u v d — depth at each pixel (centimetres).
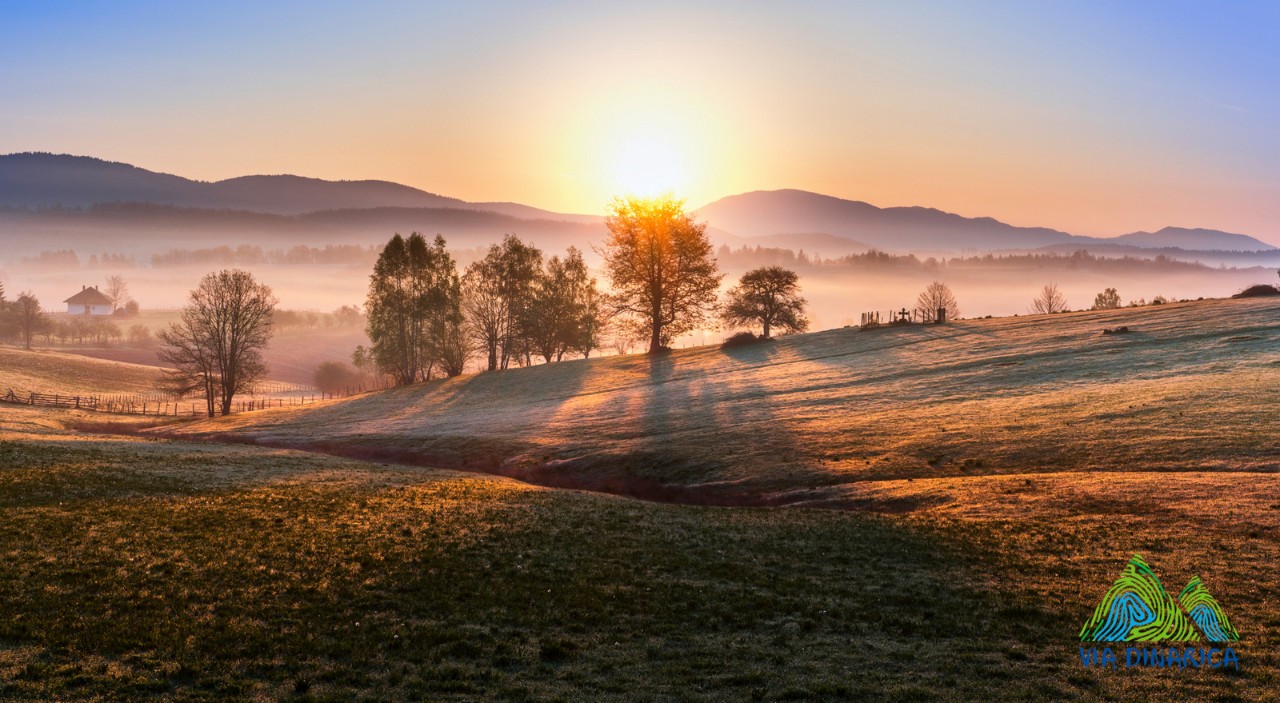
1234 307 8431
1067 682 1809
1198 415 4369
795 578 2614
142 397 12800
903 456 4456
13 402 9912
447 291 11875
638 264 11081
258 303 10475
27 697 1598
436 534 3052
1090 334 7800
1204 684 1780
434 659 1914
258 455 5312
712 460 4856
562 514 3544
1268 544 2669
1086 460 3981
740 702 1708
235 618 2102
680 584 2547
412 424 7388
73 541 2680
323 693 1700
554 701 1697
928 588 2492
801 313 12862
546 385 9250
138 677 1725
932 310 11625
